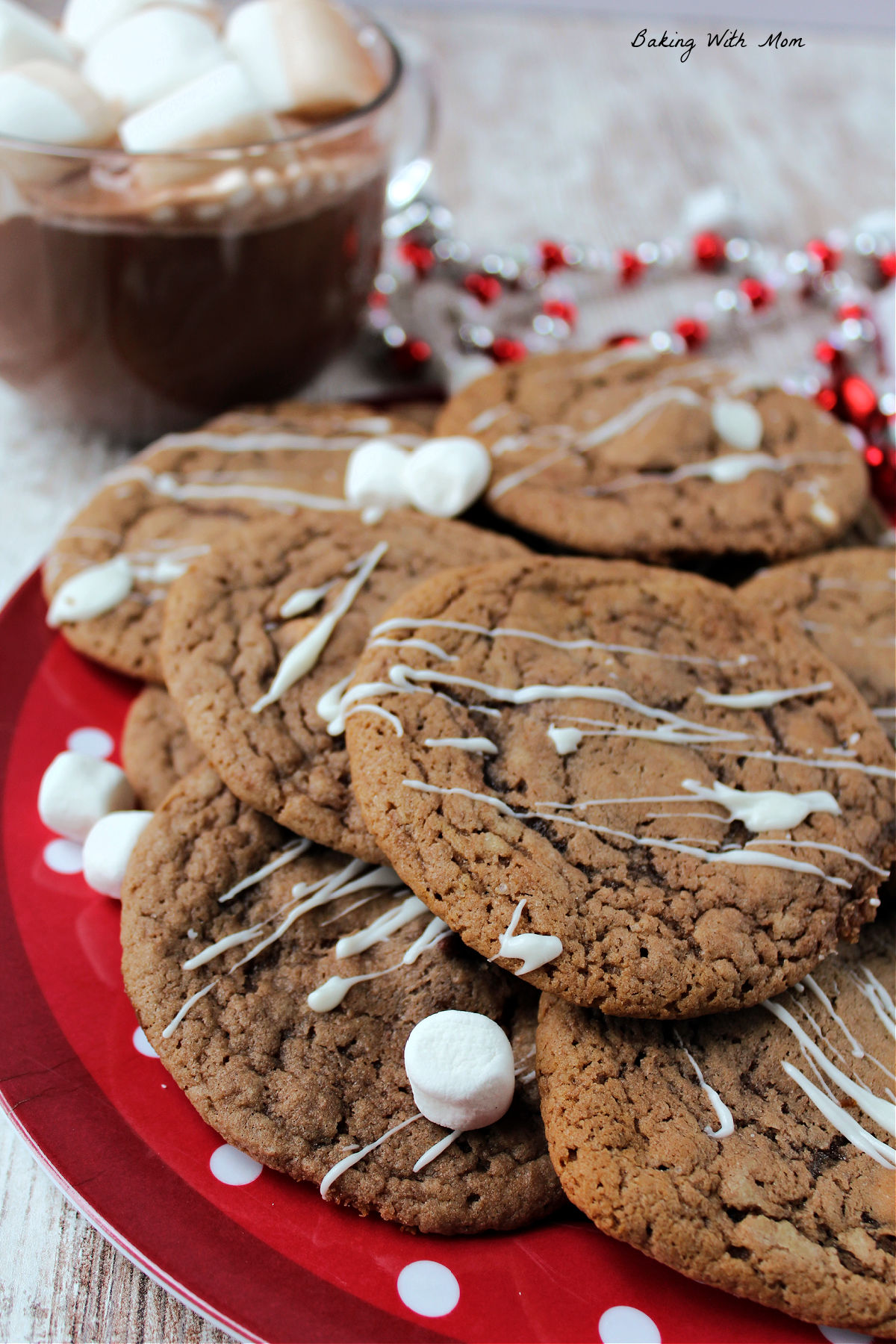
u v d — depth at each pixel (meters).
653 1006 0.31
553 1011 0.31
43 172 0.37
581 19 0.62
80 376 0.41
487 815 0.32
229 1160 0.31
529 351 0.47
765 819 0.32
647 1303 0.30
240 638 0.34
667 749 0.33
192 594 0.35
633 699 0.33
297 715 0.33
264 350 0.41
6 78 0.38
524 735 0.33
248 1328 0.29
